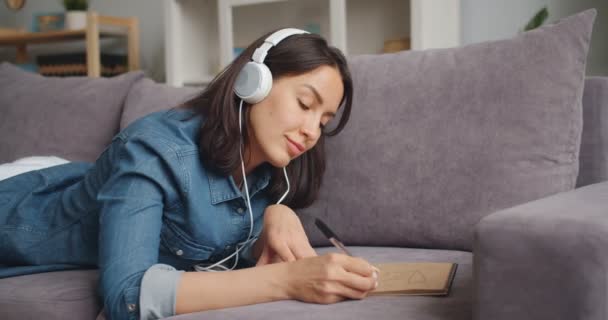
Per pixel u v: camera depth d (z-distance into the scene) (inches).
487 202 48.5
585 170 54.7
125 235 37.6
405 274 40.7
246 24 119.0
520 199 47.7
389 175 52.1
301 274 35.6
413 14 100.0
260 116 42.2
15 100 75.0
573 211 30.1
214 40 133.3
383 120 53.2
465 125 50.2
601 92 54.1
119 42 152.7
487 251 29.5
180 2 126.4
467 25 113.7
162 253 45.8
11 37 146.8
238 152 43.6
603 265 26.7
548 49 48.9
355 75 56.1
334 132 50.3
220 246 46.6
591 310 26.8
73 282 46.0
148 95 68.2
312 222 55.2
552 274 27.7
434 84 52.2
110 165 45.6
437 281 38.6
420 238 51.3
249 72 41.7
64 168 56.3
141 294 35.6
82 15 143.5
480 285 29.8
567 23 49.1
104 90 72.8
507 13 109.5
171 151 41.4
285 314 33.0
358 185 53.3
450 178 50.0
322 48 42.8
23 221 50.3
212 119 43.1
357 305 34.9
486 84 50.2
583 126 54.6
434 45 103.8
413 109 52.4
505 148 48.6
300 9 113.4
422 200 50.8
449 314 33.6
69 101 72.9
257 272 36.5
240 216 46.8
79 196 49.7
